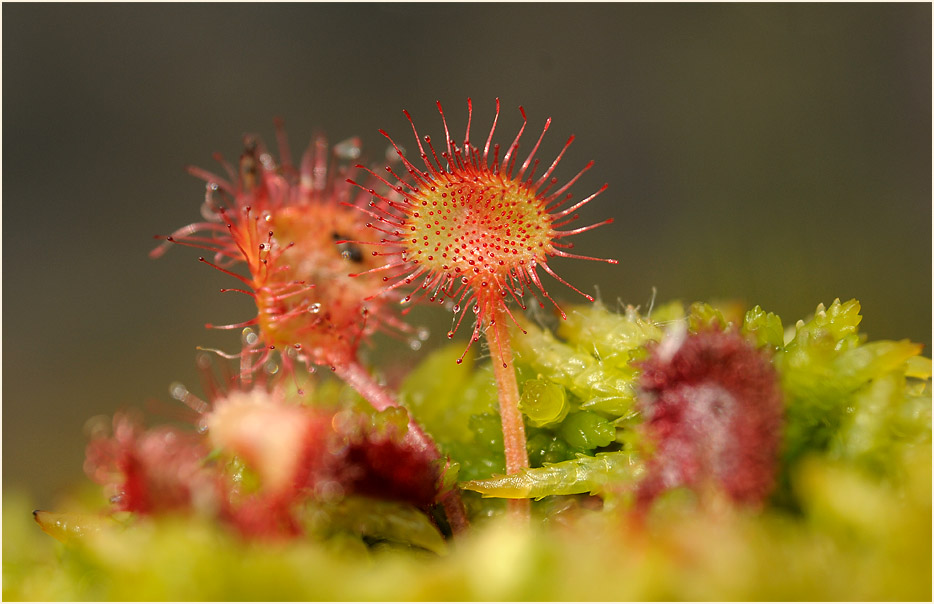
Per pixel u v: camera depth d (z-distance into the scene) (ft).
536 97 1.50
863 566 0.38
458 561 0.38
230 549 0.39
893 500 0.39
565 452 0.43
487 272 0.42
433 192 0.42
